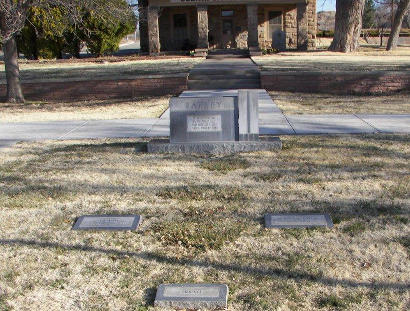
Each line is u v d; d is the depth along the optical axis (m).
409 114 10.98
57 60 28.02
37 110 13.71
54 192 6.42
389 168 6.91
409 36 47.66
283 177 6.68
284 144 8.30
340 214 5.49
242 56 26.75
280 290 4.16
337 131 9.34
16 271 4.58
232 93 14.80
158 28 29.72
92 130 10.23
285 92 15.27
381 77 14.87
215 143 7.91
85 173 7.12
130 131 9.95
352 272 4.38
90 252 4.90
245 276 4.39
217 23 30.92
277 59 23.77
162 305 4.01
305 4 28.62
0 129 10.66
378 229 5.13
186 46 30.69
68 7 14.59
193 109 7.89
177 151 7.98
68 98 16.00
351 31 28.02
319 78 15.17
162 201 6.03
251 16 27.69
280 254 4.73
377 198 5.89
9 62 15.34
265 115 11.26
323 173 6.77
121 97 15.86
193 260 4.69
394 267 4.43
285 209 5.67
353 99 13.73
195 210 5.73
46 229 5.42
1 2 13.33
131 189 6.44
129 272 4.52
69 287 4.32
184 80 15.77
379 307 3.89
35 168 7.47
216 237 5.08
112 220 5.52
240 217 5.52
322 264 4.52
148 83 15.77
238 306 3.97
